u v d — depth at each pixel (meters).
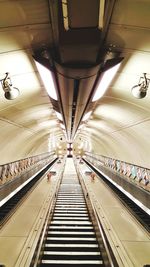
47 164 25.89
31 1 2.51
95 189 11.87
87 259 4.98
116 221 6.68
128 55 3.79
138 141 8.34
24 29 3.07
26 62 4.10
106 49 3.57
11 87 4.31
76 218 7.71
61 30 2.65
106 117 8.98
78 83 4.38
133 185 9.21
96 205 7.83
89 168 24.23
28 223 6.37
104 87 4.86
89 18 2.41
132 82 4.84
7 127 7.61
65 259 4.97
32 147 15.27
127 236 5.55
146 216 7.54
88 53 3.09
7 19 2.83
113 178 13.77
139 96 4.36
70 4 2.22
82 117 9.02
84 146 43.59
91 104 6.91
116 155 14.41
